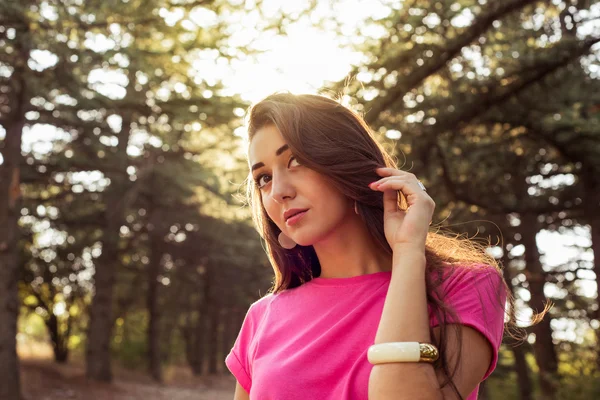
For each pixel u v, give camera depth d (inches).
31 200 722.2
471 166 447.8
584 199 473.1
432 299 48.3
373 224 53.3
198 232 936.9
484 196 468.8
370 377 46.8
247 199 64.9
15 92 490.9
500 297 50.4
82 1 385.1
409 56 345.7
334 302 55.2
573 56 366.9
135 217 872.9
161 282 1093.1
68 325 1011.9
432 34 355.6
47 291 975.6
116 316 1117.7
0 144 542.9
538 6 380.8
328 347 52.2
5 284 533.0
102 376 804.6
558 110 404.2
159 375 1057.5
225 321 1518.2
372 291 53.8
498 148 451.2
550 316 579.2
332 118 54.3
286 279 62.6
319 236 53.8
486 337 47.4
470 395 49.4
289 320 57.4
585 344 587.2
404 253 49.1
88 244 871.7
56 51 401.4
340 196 54.0
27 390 680.4
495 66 383.9
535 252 607.8
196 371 1246.9
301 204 53.6
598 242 508.4
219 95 425.4
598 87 411.8
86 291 949.8
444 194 448.1
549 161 513.3
